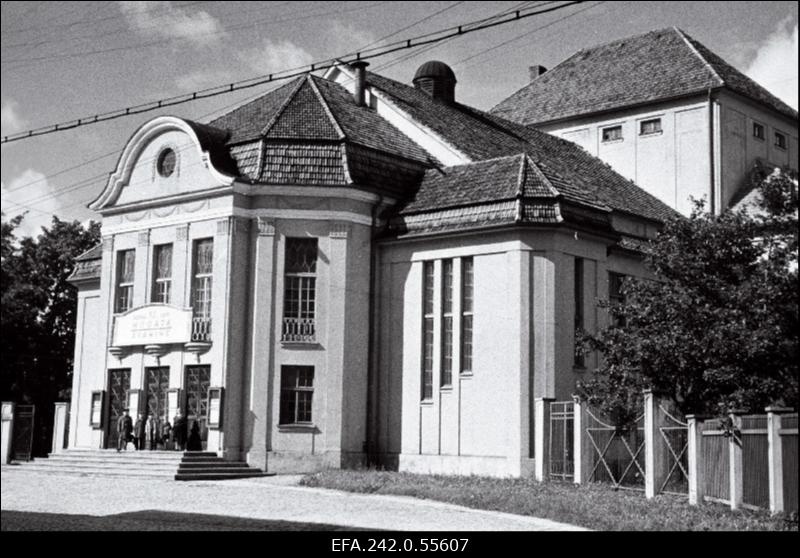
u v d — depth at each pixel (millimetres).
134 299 35531
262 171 33188
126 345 35281
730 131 47125
